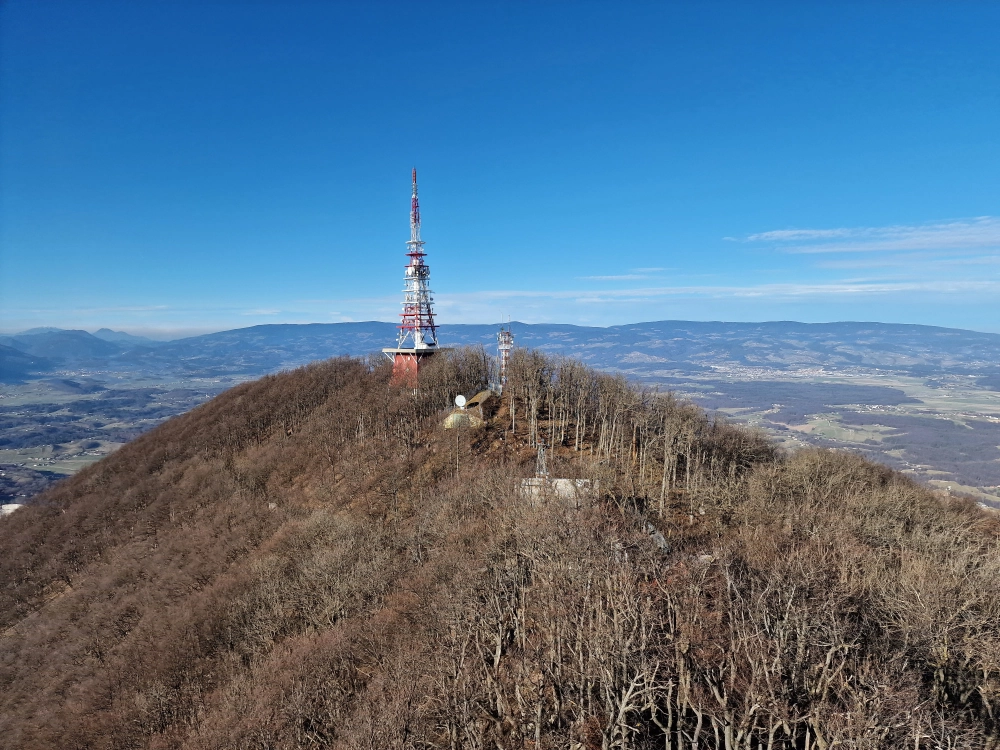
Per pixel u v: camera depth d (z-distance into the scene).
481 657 39.97
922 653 38.06
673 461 77.75
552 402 99.94
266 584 66.50
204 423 130.12
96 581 84.88
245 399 136.38
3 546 105.94
